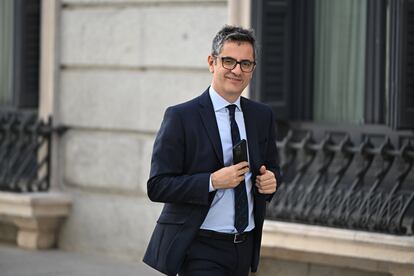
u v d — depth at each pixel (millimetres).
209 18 17672
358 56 16703
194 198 10180
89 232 19547
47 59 20062
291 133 16578
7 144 20359
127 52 18906
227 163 10383
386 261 14516
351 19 16766
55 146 19969
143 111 18734
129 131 18984
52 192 19922
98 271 17953
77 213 19703
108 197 19281
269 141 10820
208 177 10141
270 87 17094
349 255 14883
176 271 10281
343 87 16891
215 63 10359
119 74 19062
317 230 15227
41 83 20172
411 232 14742
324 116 17141
